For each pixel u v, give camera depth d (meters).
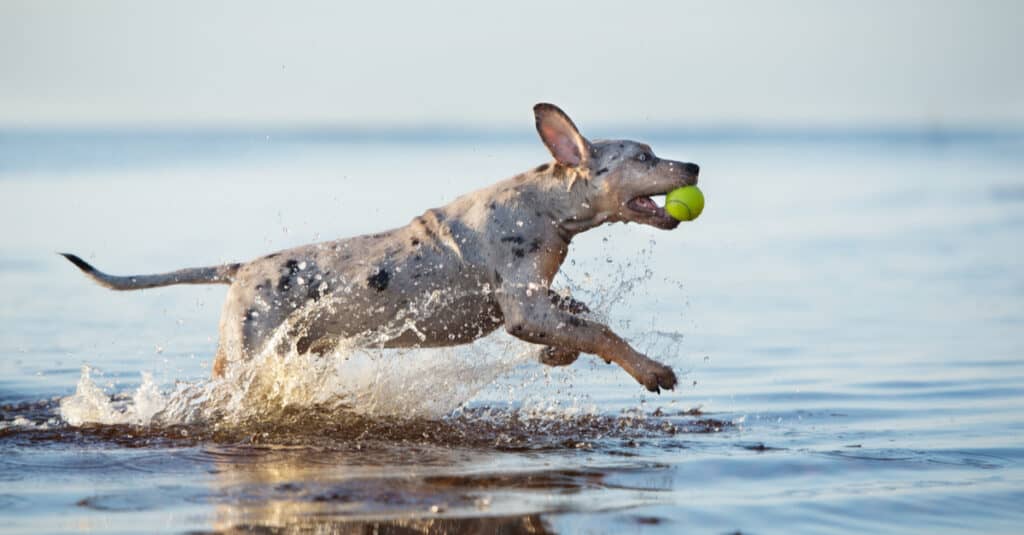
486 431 11.53
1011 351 15.75
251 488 9.10
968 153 76.12
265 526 8.07
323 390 12.34
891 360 15.30
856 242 29.17
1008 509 8.59
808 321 18.55
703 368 14.98
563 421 12.01
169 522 8.17
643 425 11.83
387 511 8.44
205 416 11.83
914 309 19.59
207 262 23.61
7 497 8.85
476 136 118.44
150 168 56.00
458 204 12.20
